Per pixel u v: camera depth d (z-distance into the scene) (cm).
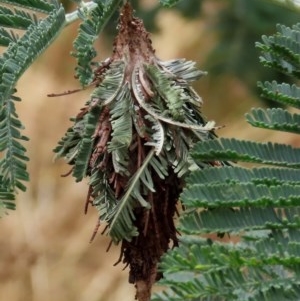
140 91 25
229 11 52
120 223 25
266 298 22
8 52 25
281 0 27
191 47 76
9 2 26
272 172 23
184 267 22
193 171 23
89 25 25
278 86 24
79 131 26
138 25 26
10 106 25
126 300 75
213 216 23
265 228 22
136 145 25
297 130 24
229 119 70
